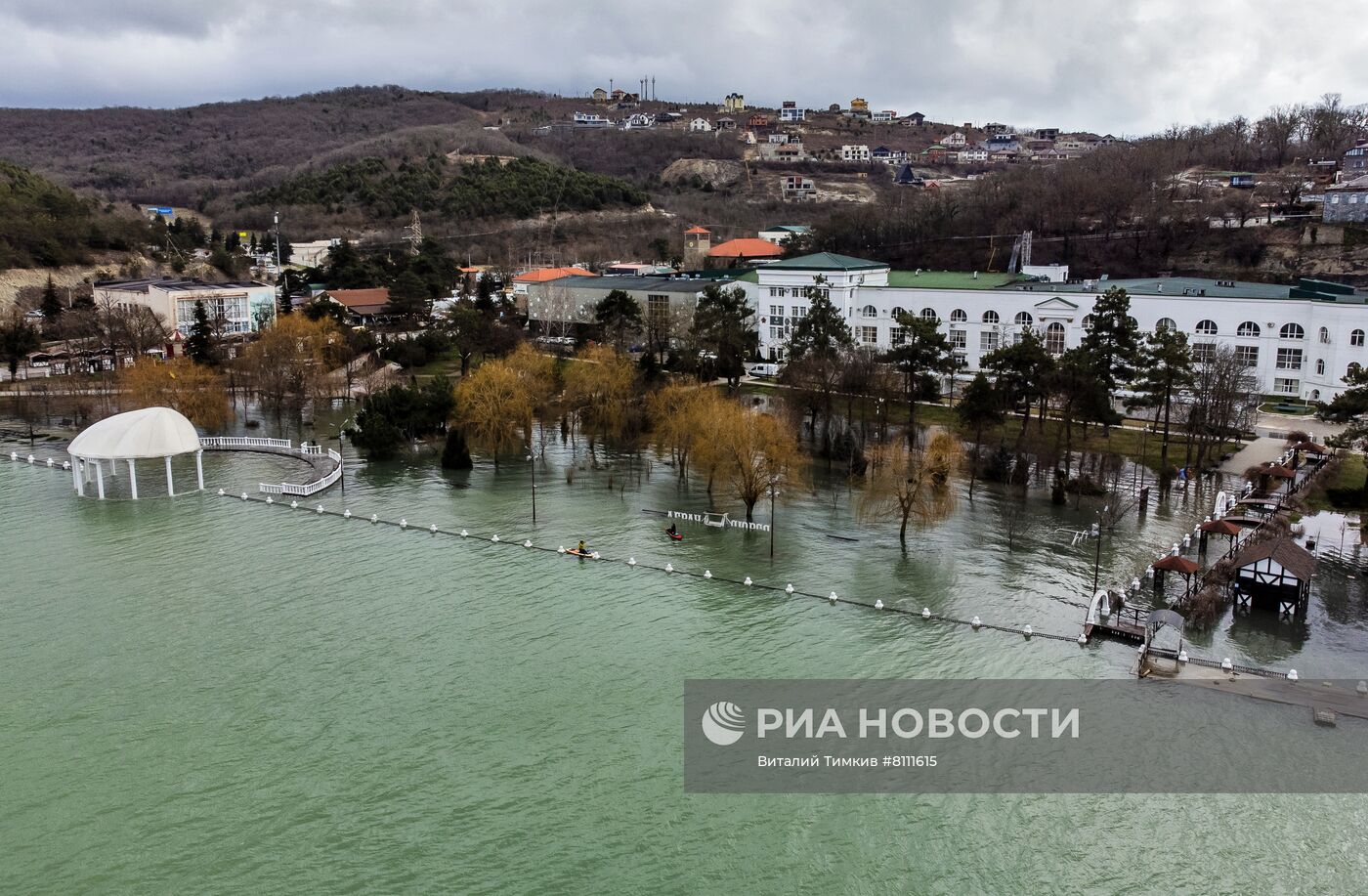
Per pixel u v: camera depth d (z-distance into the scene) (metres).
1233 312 185.88
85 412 186.62
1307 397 182.12
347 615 97.69
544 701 81.12
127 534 121.75
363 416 164.38
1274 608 98.62
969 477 146.50
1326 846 63.53
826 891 60.06
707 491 140.25
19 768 71.69
